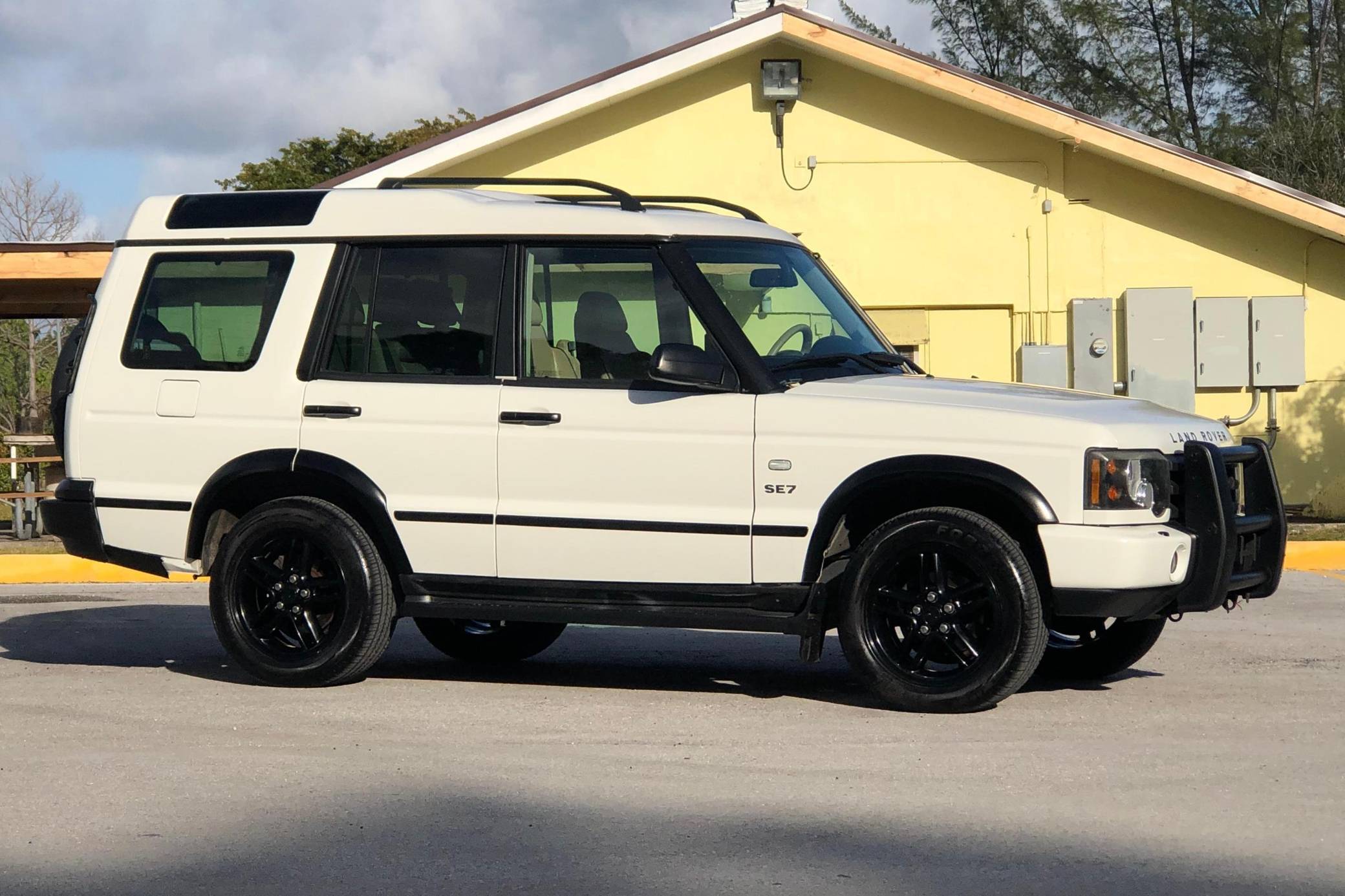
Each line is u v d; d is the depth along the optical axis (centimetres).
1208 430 667
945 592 624
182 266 734
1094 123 1630
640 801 492
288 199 732
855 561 633
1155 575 600
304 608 704
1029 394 659
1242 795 493
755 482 640
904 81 1666
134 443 726
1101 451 602
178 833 456
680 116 1727
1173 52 4175
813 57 1709
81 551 738
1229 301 1688
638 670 778
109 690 703
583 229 682
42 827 463
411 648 868
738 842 443
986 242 1711
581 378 669
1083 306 1697
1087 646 720
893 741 579
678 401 652
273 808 484
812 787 508
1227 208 1689
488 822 467
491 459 672
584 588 664
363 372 700
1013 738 581
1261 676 735
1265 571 665
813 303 702
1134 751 558
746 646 873
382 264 705
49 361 3884
